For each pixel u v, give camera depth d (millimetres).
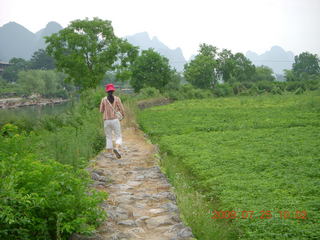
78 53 45906
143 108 34969
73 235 4195
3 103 72438
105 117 9414
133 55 49562
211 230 5219
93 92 23250
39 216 4219
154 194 6254
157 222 4918
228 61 88625
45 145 9594
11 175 4047
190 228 4695
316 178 8078
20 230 3832
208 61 80438
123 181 7234
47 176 4480
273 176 8359
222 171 9094
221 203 6719
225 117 23156
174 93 53125
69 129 12891
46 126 15883
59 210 4250
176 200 6027
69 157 8516
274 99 41594
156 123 20516
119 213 5238
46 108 64688
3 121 15688
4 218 3721
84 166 8312
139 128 19234
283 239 4754
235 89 77562
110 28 48469
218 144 13297
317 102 29516
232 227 5613
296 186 7297
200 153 11430
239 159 10219
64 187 4637
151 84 64500
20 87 91312
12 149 6645
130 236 4426
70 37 44500
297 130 15914
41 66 137625
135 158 9633
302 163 9398
